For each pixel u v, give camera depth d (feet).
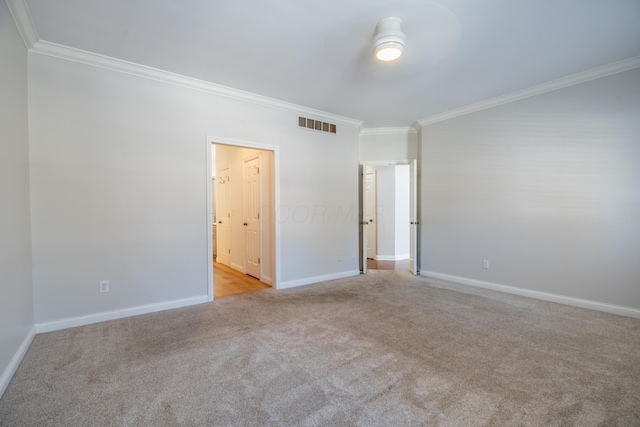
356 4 6.58
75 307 8.50
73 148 8.45
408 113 14.23
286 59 9.00
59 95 8.25
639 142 9.17
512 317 9.35
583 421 4.75
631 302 9.36
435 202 14.88
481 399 5.31
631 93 9.27
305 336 7.95
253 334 8.06
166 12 6.78
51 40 7.87
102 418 4.79
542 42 8.14
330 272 14.64
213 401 5.24
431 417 4.83
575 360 6.68
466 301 11.02
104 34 7.63
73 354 6.86
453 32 7.66
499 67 9.61
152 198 9.71
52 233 8.15
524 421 4.75
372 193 21.66
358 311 9.93
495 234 12.59
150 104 9.66
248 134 11.80
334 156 14.71
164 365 6.42
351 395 5.41
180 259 10.28
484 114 12.82
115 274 9.11
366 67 9.55
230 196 17.94
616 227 9.62
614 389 5.60
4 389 5.47
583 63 9.38
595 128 9.98
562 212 10.75
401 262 20.04
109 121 8.98
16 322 6.43
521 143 11.74
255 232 14.97
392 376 6.04
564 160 10.67
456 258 14.05
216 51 8.52
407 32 7.65
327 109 13.61
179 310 9.96
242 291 12.46
